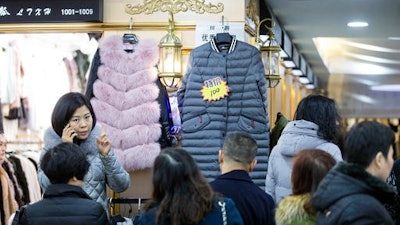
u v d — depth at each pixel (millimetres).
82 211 3199
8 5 5754
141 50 5395
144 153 5316
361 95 17000
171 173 2896
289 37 9867
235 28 5617
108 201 4719
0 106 6027
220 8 5633
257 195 3469
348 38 10195
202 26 5613
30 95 6062
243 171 3510
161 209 2893
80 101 4117
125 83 5359
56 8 5707
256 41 6176
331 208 2695
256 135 5203
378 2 7371
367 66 13523
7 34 5910
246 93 5211
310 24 8891
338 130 4066
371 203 2623
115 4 5727
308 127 4023
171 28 5453
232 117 5219
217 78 5211
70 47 5949
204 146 5203
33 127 6082
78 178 3285
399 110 17188
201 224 2918
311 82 13852
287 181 4070
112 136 5332
